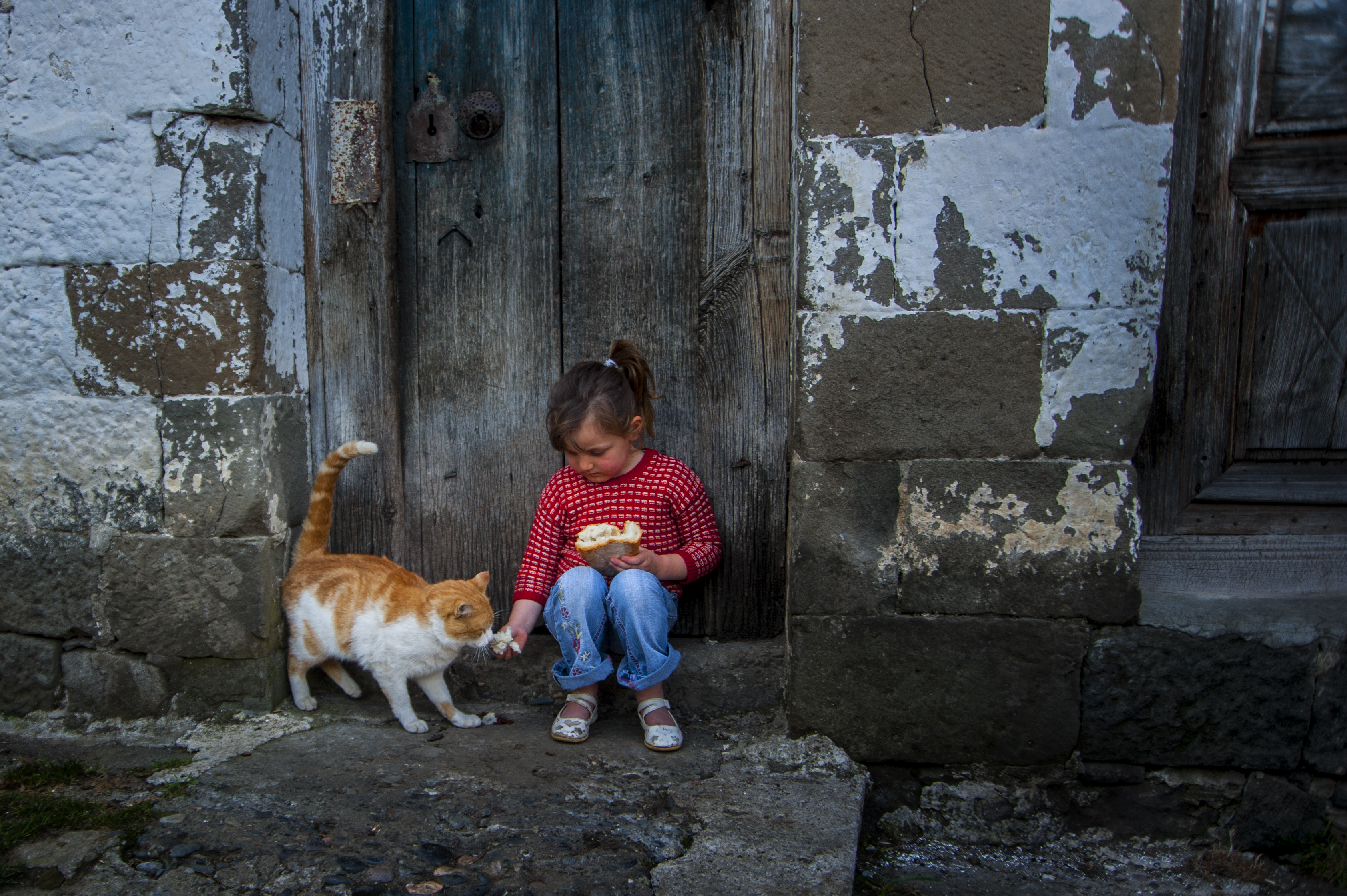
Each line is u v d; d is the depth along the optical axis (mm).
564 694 2596
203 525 2334
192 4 2213
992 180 2061
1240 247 2246
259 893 1640
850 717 2209
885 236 2096
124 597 2363
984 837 2189
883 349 2121
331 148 2576
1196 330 2277
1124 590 2102
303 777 2064
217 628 2354
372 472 2672
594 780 2092
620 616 2242
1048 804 2186
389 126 2596
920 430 2129
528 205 2611
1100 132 2029
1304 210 2215
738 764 2195
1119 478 2088
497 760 2186
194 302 2283
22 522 2377
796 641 2213
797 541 2188
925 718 2182
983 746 2176
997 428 2107
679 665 2527
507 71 2590
